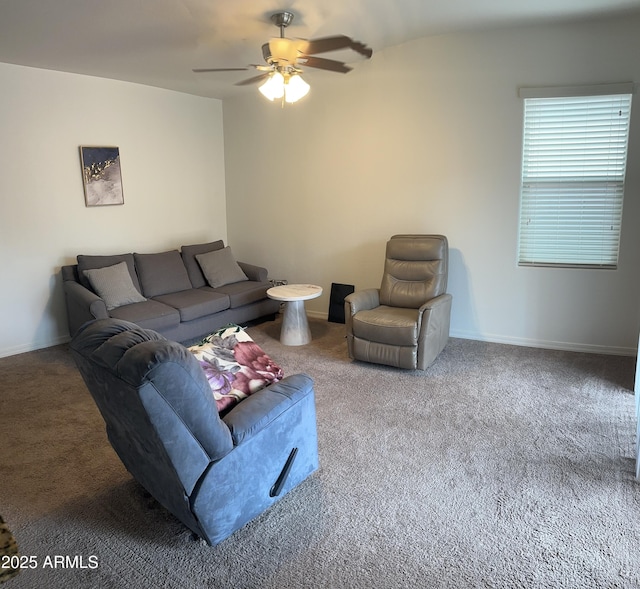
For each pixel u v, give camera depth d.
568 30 4.05
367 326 4.01
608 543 2.10
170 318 4.41
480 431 3.05
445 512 2.32
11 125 4.32
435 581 1.93
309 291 4.73
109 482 2.61
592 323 4.37
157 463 2.00
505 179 4.47
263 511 2.29
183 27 3.51
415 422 3.18
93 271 4.44
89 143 4.87
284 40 3.11
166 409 1.72
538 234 4.50
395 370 4.05
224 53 4.18
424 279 4.44
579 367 4.05
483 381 3.80
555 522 2.24
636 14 3.83
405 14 3.74
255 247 6.14
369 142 5.04
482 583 1.92
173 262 5.18
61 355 4.52
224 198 6.30
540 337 4.57
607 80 4.01
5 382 3.91
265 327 5.29
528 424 3.13
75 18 3.23
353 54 4.58
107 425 2.37
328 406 3.41
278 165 5.71
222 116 6.11
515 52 4.25
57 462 2.80
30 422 3.26
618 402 3.40
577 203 4.32
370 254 5.27
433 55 4.55
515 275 4.57
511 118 4.36
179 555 2.09
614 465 2.67
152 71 4.68
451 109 4.58
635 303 4.20
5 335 4.50
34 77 4.42
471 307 4.80
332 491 2.49
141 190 5.37
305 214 5.62
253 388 2.32
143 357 1.66
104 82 4.91
